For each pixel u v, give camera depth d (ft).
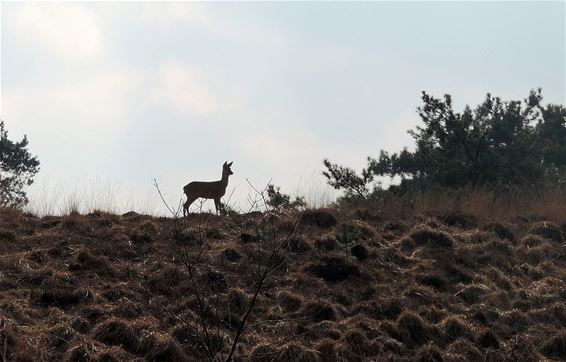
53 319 47.42
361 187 79.87
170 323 48.26
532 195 75.46
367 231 63.21
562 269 60.59
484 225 67.05
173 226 62.28
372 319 50.80
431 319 51.80
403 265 59.31
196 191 68.85
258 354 44.88
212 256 56.95
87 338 45.24
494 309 53.78
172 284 53.16
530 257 62.18
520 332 51.62
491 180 85.20
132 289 51.98
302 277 55.42
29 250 56.80
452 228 66.13
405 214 69.31
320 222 63.87
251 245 58.70
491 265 60.08
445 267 59.00
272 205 57.36
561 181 86.63
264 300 52.21
